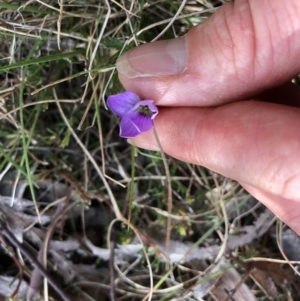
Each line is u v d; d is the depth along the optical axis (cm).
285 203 8
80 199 11
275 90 8
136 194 12
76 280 11
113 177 12
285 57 7
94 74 10
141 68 7
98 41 9
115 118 11
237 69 7
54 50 10
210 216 12
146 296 11
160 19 10
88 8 10
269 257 11
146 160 12
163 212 11
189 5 10
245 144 6
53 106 11
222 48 7
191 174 12
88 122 11
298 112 6
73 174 11
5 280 11
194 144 7
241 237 11
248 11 7
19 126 11
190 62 7
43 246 11
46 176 11
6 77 11
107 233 11
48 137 11
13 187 11
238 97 7
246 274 11
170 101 7
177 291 11
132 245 11
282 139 6
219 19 7
